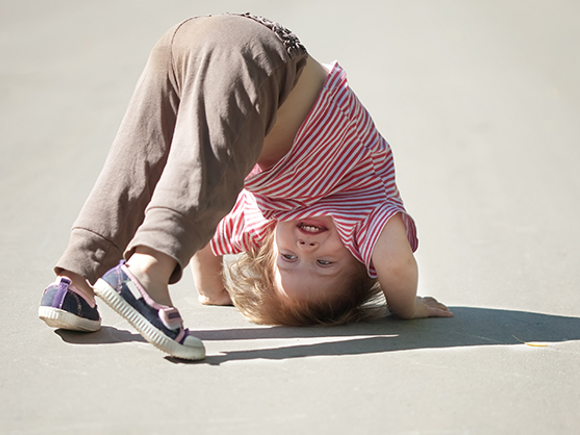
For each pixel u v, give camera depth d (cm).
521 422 167
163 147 214
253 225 252
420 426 163
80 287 214
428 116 782
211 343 218
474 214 439
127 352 203
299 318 242
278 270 244
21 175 527
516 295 286
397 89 930
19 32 1379
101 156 597
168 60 212
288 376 189
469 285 302
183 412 165
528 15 1738
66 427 156
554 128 724
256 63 202
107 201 212
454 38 1374
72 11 1672
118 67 1040
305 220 238
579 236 386
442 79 1001
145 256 192
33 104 808
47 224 396
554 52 1239
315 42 1284
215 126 196
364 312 254
